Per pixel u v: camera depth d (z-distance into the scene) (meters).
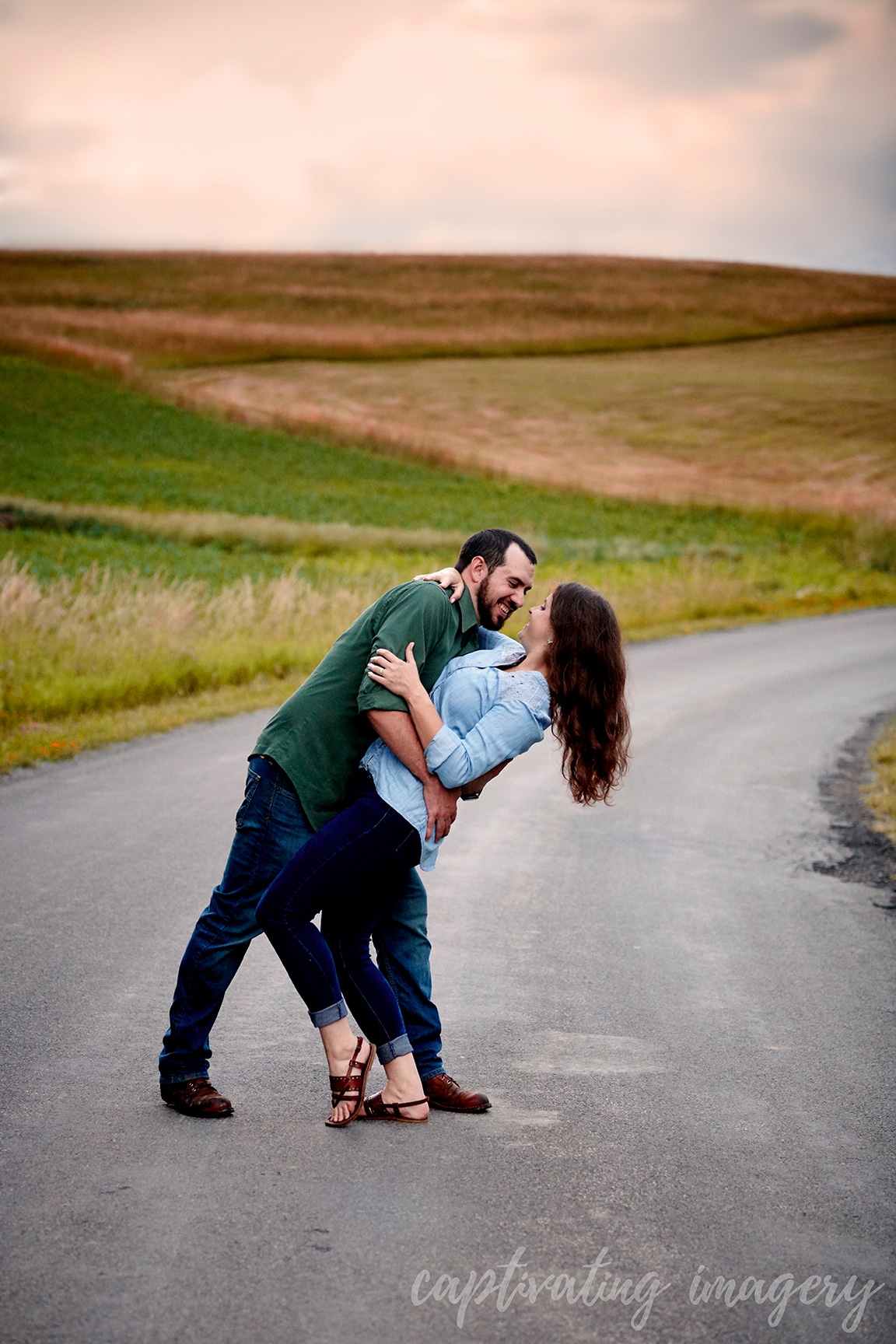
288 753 3.47
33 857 6.46
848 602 27.31
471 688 3.45
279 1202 2.90
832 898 6.49
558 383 74.00
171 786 8.50
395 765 3.45
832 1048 4.26
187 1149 3.19
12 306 87.81
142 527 29.67
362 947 3.55
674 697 14.39
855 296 98.56
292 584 17.91
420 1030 3.62
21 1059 3.76
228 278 102.25
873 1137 3.50
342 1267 2.62
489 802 8.78
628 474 53.94
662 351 84.44
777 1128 3.54
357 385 72.00
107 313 87.81
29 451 46.97
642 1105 3.65
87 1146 3.17
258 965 4.95
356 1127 3.41
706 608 24.52
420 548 30.02
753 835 8.01
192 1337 2.33
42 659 12.08
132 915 5.43
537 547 32.84
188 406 59.44
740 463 57.44
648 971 5.05
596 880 6.64
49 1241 2.67
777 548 37.56
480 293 98.12
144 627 13.72
